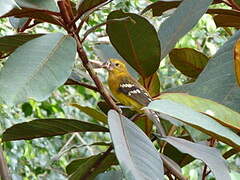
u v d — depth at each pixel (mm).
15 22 5211
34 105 12414
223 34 12250
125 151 3289
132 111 5438
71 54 3652
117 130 3432
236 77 4176
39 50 3627
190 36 10961
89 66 4125
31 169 12609
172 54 5945
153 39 4297
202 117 3346
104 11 11672
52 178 12664
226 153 5266
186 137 5465
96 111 5465
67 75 3531
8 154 11523
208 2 4691
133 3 11758
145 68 4598
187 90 5188
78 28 4043
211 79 4496
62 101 13617
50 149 12875
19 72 3465
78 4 3938
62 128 4449
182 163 5422
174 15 4816
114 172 4812
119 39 4340
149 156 3387
